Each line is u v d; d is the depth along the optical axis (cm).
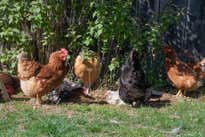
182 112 887
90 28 965
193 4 1093
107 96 937
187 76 970
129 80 894
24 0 957
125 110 887
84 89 965
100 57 1022
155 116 852
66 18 1016
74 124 784
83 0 1002
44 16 958
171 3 1071
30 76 891
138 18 1049
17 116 827
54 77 891
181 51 1104
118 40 991
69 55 988
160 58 1048
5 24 966
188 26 1100
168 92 1027
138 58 916
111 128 785
